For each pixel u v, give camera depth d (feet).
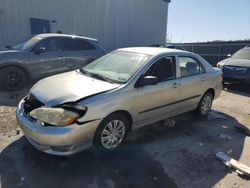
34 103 10.75
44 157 10.72
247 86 29.27
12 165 10.05
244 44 52.37
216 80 17.24
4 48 23.80
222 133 14.64
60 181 9.22
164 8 63.67
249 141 13.69
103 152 11.25
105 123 10.75
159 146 12.39
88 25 44.34
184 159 11.27
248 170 10.32
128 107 11.42
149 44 60.75
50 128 9.36
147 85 12.22
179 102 14.53
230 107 20.47
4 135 12.66
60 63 23.75
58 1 39.09
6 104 17.75
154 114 13.14
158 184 9.34
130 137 13.17
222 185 9.52
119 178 9.57
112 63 13.74
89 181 9.30
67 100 9.84
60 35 24.09
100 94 10.44
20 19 35.35
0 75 20.57
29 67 21.71
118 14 49.67
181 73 14.47
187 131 14.62
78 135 9.66
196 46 64.08
